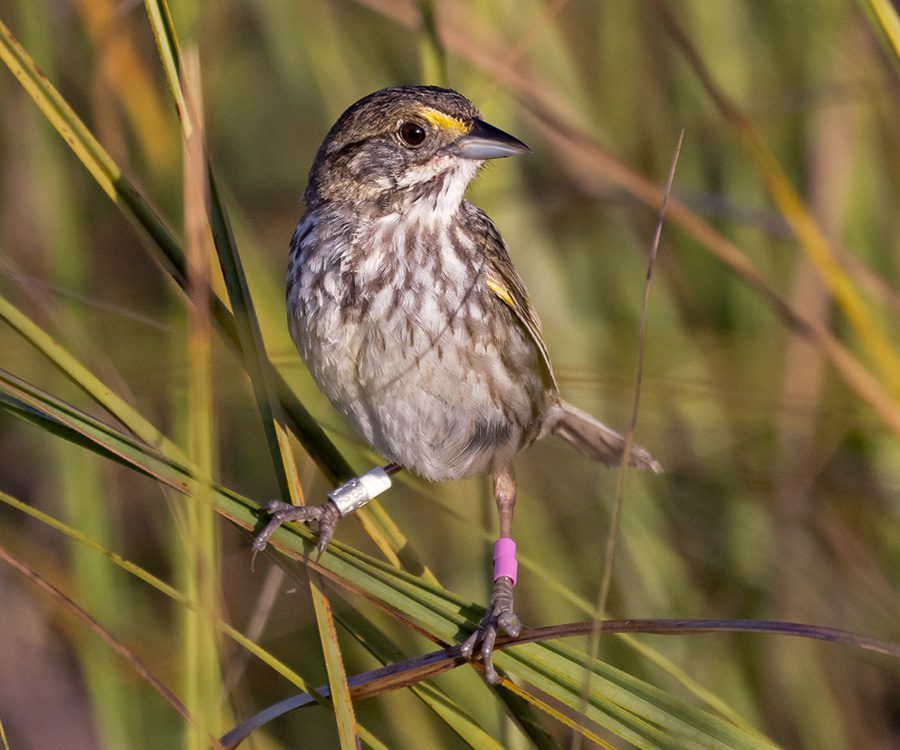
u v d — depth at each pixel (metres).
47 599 10.46
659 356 10.82
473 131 8.62
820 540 10.42
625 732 6.14
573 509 10.77
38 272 10.96
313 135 12.86
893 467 10.37
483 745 6.72
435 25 8.87
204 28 12.41
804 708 9.80
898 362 8.54
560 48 11.02
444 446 8.62
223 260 7.39
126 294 12.01
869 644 6.00
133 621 10.23
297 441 8.03
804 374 10.63
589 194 10.88
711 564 10.34
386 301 8.26
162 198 10.80
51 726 10.17
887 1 6.90
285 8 11.48
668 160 11.33
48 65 9.85
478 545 10.29
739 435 10.68
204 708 6.13
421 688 6.77
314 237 8.59
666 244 11.21
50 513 10.86
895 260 10.73
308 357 8.52
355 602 9.78
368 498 7.72
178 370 10.32
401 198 8.53
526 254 10.79
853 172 10.73
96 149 7.38
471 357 8.41
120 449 6.54
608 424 10.83
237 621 10.74
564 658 6.36
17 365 10.84
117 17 10.37
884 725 9.92
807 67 10.98
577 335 10.88
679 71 11.31
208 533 6.12
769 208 11.09
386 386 8.35
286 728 10.24
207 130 12.60
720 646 9.95
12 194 11.18
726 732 6.07
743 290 10.98
